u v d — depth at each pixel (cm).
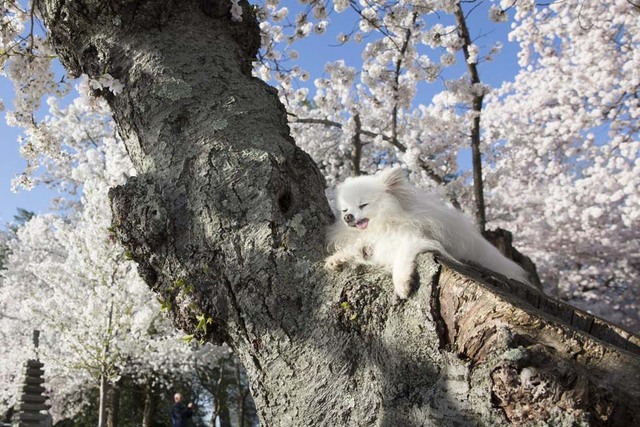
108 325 1121
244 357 221
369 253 232
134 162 272
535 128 1235
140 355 1271
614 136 1093
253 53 326
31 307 1173
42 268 1236
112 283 1148
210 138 244
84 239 1188
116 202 252
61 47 306
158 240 238
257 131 251
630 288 1401
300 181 248
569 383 147
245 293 217
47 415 984
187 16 290
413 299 188
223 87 265
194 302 230
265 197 229
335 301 202
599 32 1020
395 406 178
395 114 932
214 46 285
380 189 274
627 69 990
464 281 179
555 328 160
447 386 169
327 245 229
